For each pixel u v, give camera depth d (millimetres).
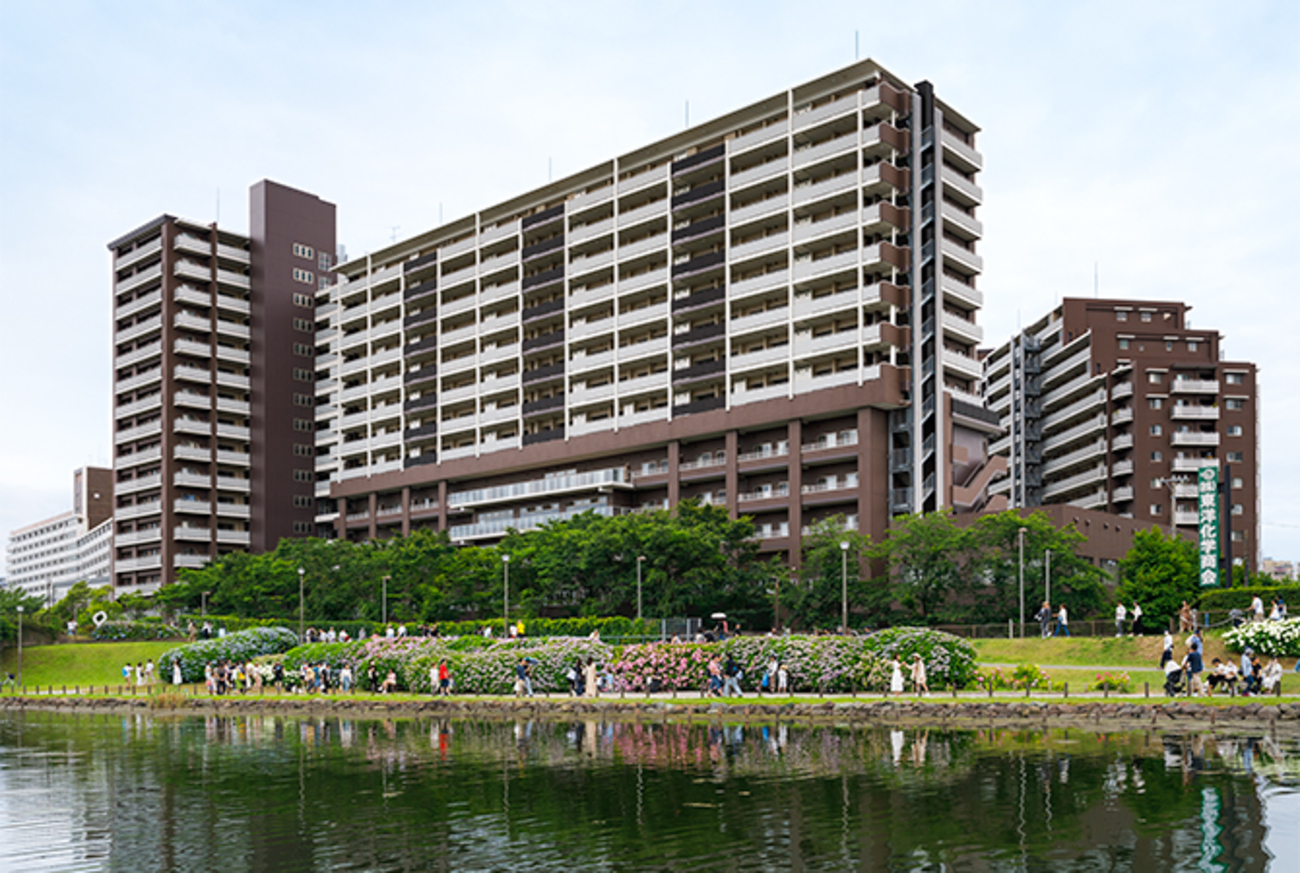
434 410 118688
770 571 78250
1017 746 30203
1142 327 125750
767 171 89750
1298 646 41781
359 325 131125
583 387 103375
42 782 28625
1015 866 17094
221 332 131375
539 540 85000
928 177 86250
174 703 56312
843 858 17828
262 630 70562
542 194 110812
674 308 95438
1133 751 28688
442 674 51531
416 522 120750
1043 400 139375
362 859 18672
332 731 41344
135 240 136250
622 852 18656
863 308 82938
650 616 73125
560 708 44625
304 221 137375
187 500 126438
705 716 41062
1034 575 68312
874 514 81750
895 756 28766
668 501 95375
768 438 89812
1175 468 119062
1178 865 16938
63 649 83062
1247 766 25875
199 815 22969
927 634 44750
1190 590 72188
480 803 23531
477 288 115062
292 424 133500
